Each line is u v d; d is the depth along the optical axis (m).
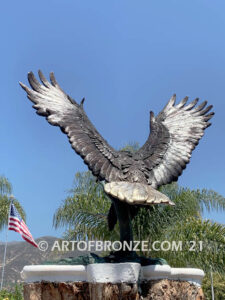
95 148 6.86
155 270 6.20
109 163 6.82
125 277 5.80
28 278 6.37
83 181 13.99
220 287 23.66
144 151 7.41
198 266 12.20
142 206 6.78
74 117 6.98
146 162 7.23
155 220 12.80
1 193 20.03
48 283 6.15
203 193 13.98
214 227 12.66
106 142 7.06
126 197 5.94
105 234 12.99
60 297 6.07
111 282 5.81
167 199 6.06
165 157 7.47
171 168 7.43
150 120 8.05
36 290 6.19
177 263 12.21
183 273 6.48
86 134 6.91
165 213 13.05
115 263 6.02
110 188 6.15
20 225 15.48
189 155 7.70
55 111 6.91
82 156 6.70
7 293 13.98
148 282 6.22
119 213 6.63
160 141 7.62
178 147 7.70
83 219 13.17
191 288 6.52
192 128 8.05
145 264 6.45
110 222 7.31
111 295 5.76
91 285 5.92
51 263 6.57
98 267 5.88
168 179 7.32
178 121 8.09
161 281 6.20
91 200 13.45
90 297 5.94
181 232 12.41
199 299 6.59
